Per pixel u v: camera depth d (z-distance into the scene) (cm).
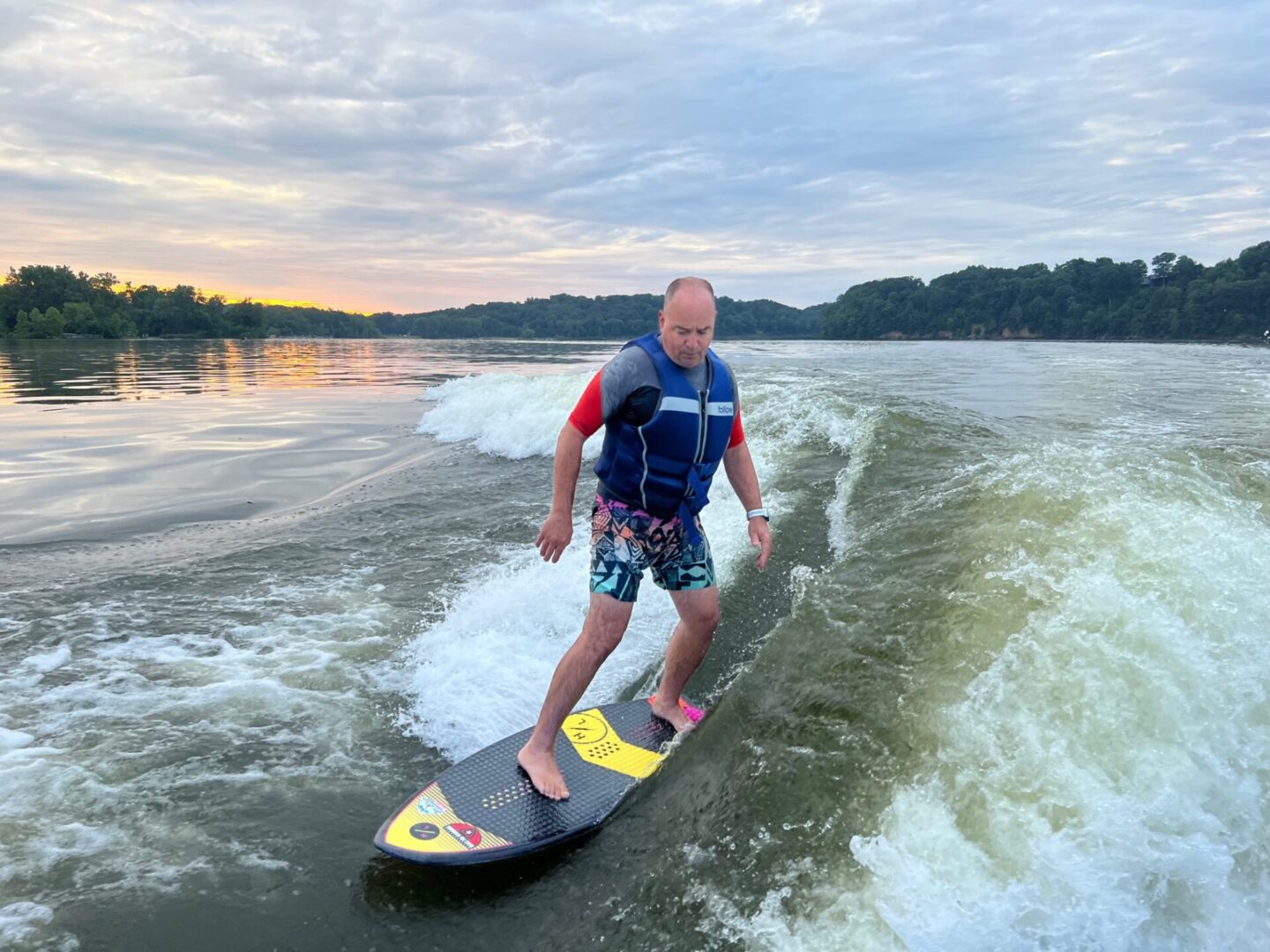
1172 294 5391
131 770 289
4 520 655
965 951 182
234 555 548
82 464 908
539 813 255
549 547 266
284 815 264
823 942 189
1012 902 190
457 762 302
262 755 302
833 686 280
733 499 552
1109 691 236
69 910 219
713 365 270
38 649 394
